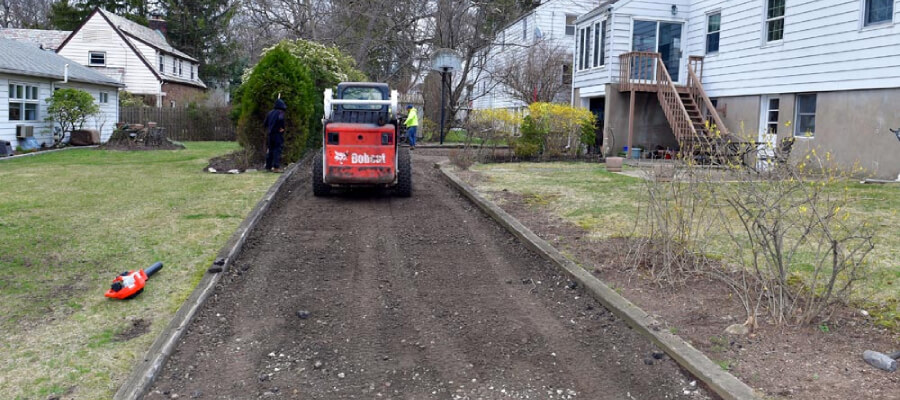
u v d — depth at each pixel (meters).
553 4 33.69
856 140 14.62
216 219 9.35
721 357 4.65
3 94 21.03
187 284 6.48
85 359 4.79
